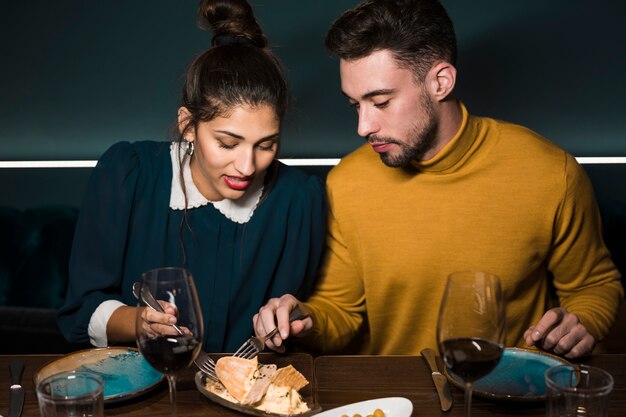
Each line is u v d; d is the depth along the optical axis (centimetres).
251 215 179
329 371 145
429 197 186
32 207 292
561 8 287
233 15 166
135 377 138
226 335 185
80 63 303
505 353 148
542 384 136
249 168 158
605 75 289
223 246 179
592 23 287
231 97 153
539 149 187
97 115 305
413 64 166
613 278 197
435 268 188
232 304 182
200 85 156
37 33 301
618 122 291
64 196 292
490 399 131
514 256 186
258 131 156
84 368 140
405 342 197
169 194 178
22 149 308
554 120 293
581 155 294
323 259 199
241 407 126
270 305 159
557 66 290
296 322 155
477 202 184
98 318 167
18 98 305
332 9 293
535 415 127
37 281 266
